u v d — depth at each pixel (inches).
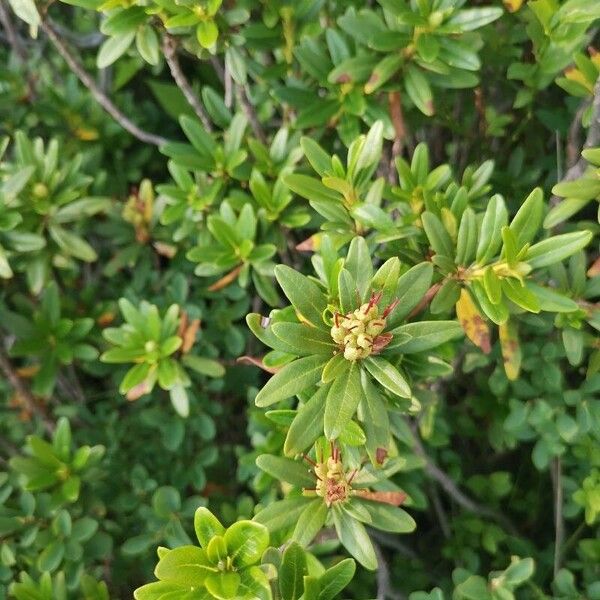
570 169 13.7
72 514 15.9
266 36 14.4
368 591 16.9
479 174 14.3
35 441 14.7
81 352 17.3
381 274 9.5
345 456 10.9
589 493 14.9
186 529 16.4
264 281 15.2
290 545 9.3
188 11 12.9
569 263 13.3
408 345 9.7
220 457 19.7
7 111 20.6
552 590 15.9
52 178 16.3
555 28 14.0
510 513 19.0
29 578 14.1
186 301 19.1
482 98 17.0
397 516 11.0
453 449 19.6
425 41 12.9
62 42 15.7
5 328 18.9
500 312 10.4
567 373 17.4
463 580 14.2
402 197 13.3
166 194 16.1
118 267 18.5
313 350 9.4
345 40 14.4
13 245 15.7
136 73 24.6
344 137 14.4
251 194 16.4
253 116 16.1
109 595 17.0
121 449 18.6
